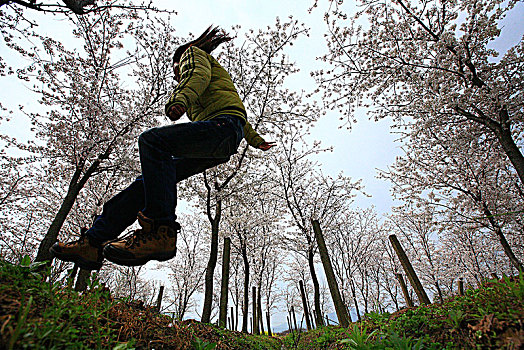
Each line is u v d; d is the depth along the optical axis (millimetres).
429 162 9812
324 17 7734
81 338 1015
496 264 12492
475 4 6609
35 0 2920
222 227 14195
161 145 1269
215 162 1665
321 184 14430
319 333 6008
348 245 16984
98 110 7434
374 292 18109
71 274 1392
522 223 9250
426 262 14539
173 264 17453
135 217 1516
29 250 9195
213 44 1964
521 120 6859
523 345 1046
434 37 7094
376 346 1560
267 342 7430
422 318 2057
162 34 8305
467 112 6906
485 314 1451
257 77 9617
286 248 14539
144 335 1409
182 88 1374
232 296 19375
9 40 6586
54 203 9859
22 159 8953
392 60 7703
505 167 8891
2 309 899
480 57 6852
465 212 9242
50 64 7086
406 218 13922
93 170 7289
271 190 14383
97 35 7578
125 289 11500
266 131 10633
